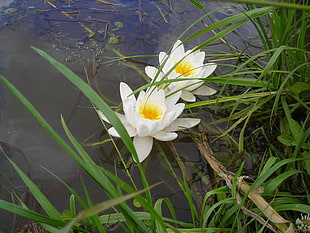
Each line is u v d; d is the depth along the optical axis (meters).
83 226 0.47
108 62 0.63
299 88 0.54
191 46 0.67
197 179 0.52
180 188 0.51
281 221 0.45
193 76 0.59
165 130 0.55
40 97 0.58
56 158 0.52
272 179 0.51
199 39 0.68
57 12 0.72
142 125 0.51
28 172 0.51
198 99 0.61
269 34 0.69
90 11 0.73
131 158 0.53
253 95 0.56
